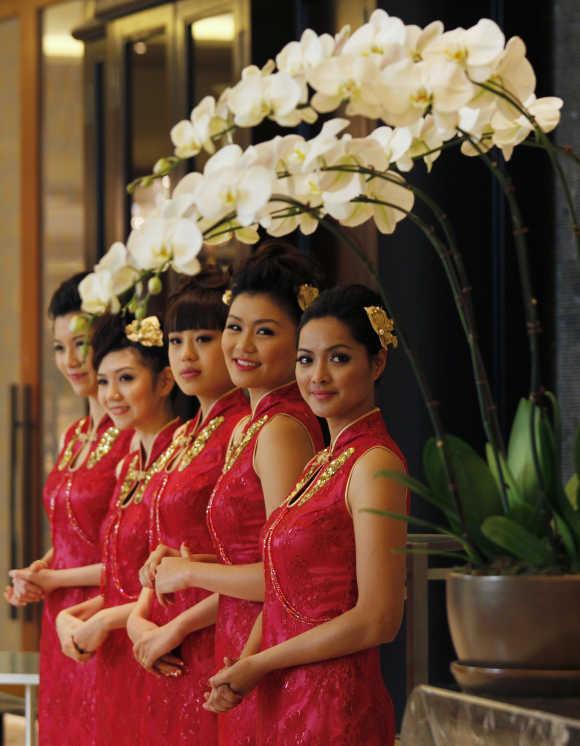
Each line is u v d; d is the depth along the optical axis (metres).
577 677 2.92
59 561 6.12
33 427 10.98
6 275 11.37
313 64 3.36
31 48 11.04
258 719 4.06
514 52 2.98
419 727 3.05
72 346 6.12
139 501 5.38
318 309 3.99
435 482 3.11
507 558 3.05
